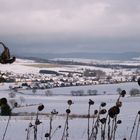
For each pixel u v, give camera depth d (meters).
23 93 110.88
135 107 55.78
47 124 28.30
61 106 57.03
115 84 150.00
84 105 59.94
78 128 28.11
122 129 26.69
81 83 159.12
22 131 26.19
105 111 5.45
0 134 24.88
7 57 3.14
